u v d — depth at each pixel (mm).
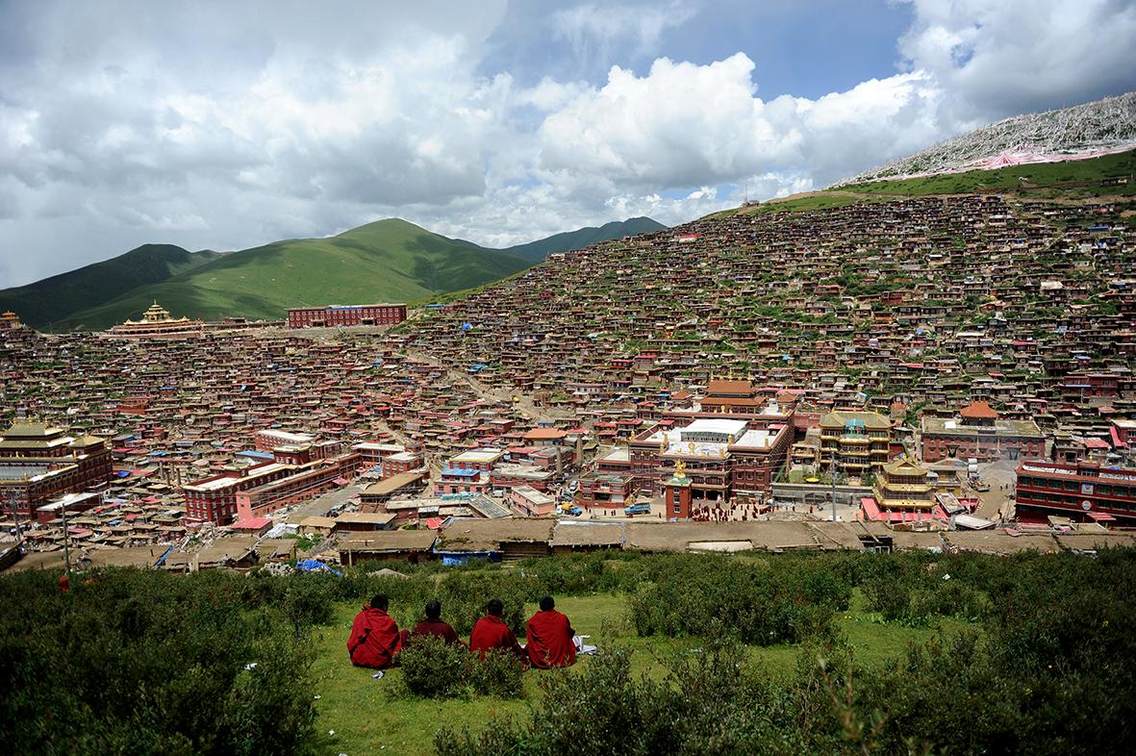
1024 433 113750
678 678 17875
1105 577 32125
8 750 14688
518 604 28922
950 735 13586
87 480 134625
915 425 132500
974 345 161875
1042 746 13602
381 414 175375
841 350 169125
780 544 62656
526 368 197500
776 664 22625
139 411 180500
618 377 178750
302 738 16844
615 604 36438
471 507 104188
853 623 29203
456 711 18594
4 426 169875
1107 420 124125
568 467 129875
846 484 106062
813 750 13320
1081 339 155875
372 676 21562
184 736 14070
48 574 46344
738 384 136375
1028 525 85312
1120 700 14531
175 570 77000
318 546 79500
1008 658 18469
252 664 21812
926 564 46812
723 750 13406
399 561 65250
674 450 113312
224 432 167500
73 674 16453
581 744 14055
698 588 31141
